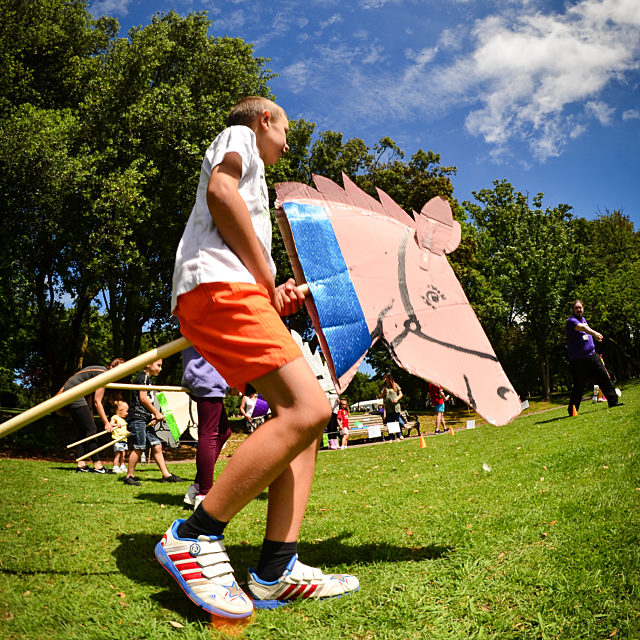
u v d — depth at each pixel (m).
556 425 9.77
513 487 4.30
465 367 2.96
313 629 2.08
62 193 15.57
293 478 2.36
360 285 2.78
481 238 37.50
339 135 27.83
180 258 2.19
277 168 19.25
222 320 2.06
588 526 2.88
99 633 2.01
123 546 3.19
